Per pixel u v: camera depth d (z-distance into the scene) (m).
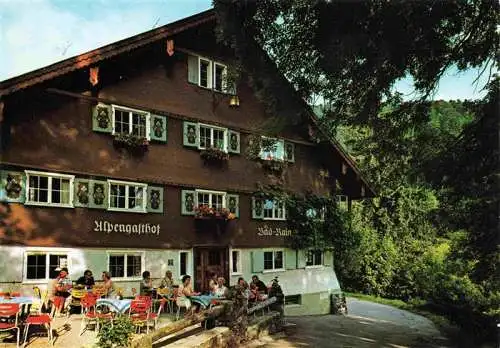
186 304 17.55
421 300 32.94
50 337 11.38
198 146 20.33
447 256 16.66
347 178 27.45
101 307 14.19
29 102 15.58
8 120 15.08
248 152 20.25
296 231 24.55
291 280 24.11
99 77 17.33
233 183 21.72
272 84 13.96
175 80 19.80
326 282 26.02
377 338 17.45
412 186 14.89
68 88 16.55
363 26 11.68
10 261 14.82
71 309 14.89
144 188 18.31
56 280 14.32
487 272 14.56
